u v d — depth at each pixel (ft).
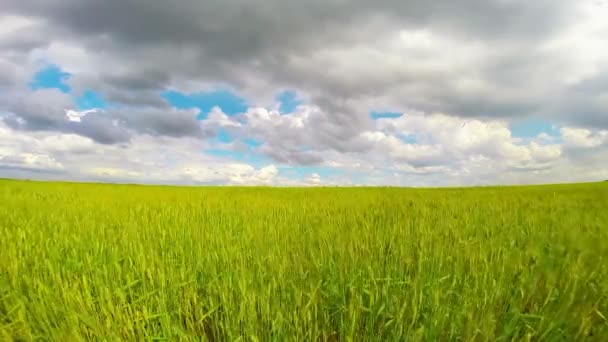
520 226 17.10
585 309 7.88
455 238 14.07
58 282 9.59
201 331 8.23
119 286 9.62
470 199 37.24
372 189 67.10
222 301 8.65
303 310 7.63
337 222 19.69
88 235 16.53
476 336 7.30
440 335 7.43
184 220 20.22
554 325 7.38
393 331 7.27
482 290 8.77
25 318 8.06
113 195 44.04
